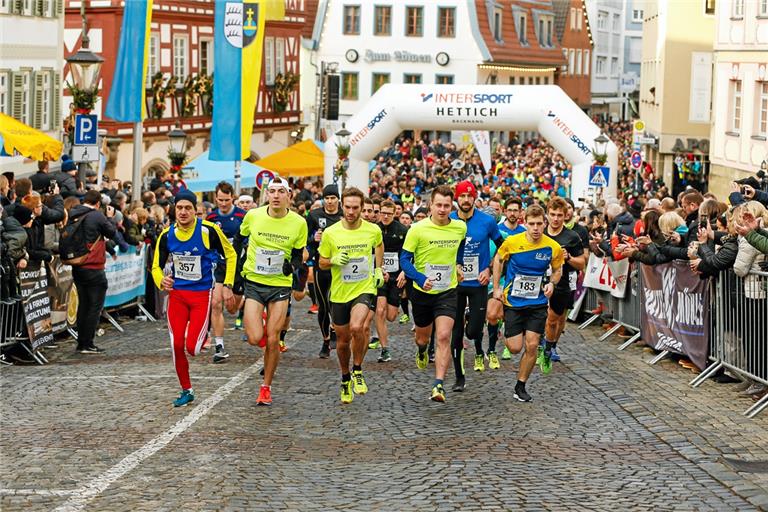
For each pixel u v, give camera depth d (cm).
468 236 2303
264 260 2128
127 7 4350
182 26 8150
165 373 2470
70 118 4828
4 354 2639
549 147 12362
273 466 1705
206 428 1936
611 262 3045
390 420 2044
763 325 2138
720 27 7269
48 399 2170
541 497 1553
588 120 5997
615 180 5947
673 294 2580
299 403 2177
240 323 3234
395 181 7944
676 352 2575
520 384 2219
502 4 14475
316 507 1499
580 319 3459
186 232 2130
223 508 1485
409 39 13712
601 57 19375
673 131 9962
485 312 2327
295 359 2709
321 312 2725
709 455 1773
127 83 4388
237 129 5159
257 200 6731
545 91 6059
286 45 9712
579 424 2008
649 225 2764
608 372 2516
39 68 6044
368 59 13688
